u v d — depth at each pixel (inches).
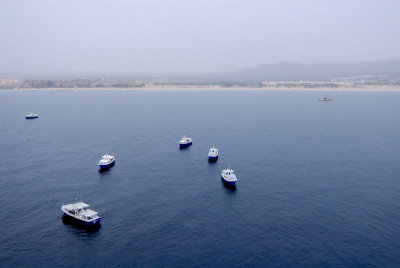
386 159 6087.6
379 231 3398.1
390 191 4485.7
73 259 2920.8
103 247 3110.2
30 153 6476.4
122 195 4355.3
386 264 2849.4
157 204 4074.8
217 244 3161.9
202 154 6496.1
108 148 6943.9
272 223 3577.8
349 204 4065.0
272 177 5088.6
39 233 3358.8
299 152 6614.2
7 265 2824.8
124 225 3533.5
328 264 2851.9
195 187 4670.3
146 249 3075.8
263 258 2938.0
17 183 4763.8
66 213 3676.2
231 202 4143.7
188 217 3725.4
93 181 4886.8
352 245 3139.8
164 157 6264.8
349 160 6008.9
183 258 2935.5
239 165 5743.1
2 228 3452.3
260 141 7662.4
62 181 4872.0
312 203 4101.9
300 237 3289.9
